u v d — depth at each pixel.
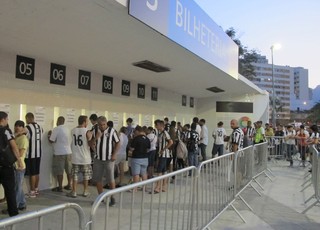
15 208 5.87
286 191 9.77
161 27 6.91
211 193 5.61
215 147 15.05
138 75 11.67
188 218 4.69
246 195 9.02
